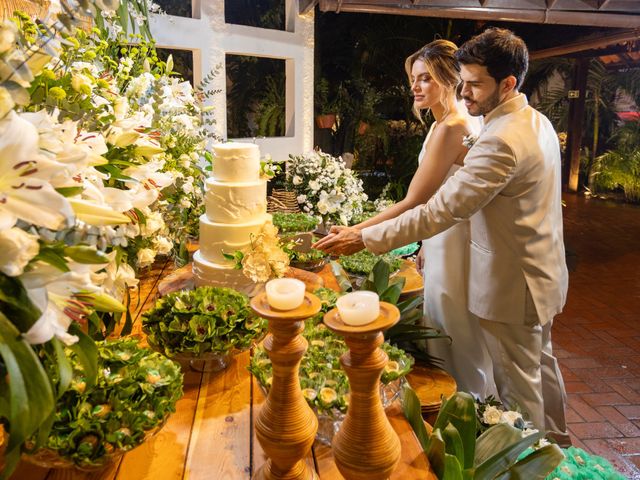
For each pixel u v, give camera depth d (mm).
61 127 989
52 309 850
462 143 2246
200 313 1512
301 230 2744
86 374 977
